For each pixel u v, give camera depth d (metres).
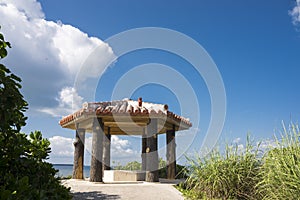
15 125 2.76
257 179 6.25
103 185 9.07
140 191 8.00
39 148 3.99
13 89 2.49
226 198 6.35
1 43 2.56
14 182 2.27
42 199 2.72
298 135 5.35
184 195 7.34
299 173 4.75
